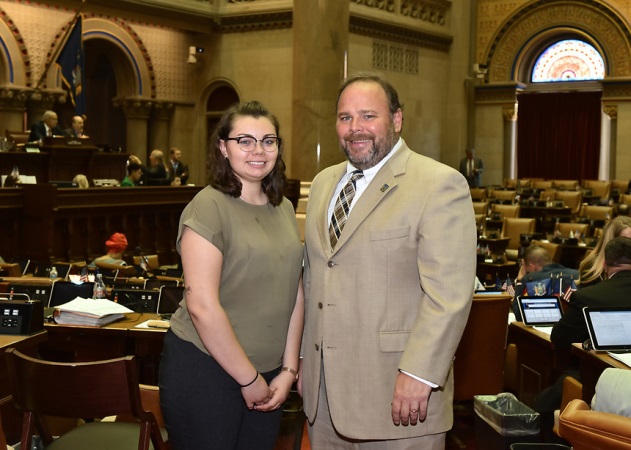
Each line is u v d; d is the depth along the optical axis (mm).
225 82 15984
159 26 15586
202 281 2361
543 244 9281
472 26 20062
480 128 20328
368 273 2475
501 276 8969
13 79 13133
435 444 2537
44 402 2623
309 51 8883
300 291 2686
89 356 4371
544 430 4129
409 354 2318
